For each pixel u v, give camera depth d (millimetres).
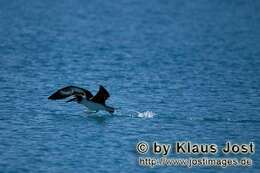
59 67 142000
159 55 161125
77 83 128625
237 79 134250
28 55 155000
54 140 97375
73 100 102750
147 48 172250
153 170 89625
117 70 140625
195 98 118500
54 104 111750
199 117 107875
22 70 137625
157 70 141750
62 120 104500
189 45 178625
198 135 100312
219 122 105875
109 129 101312
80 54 159250
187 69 143375
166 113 109188
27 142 96625
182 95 120375
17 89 121562
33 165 89938
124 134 99750
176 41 186000
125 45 176500
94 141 97188
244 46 177625
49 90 122312
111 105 112438
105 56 158000
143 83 128625
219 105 114812
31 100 114562
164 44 179750
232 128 103438
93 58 154500
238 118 108062
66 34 192125
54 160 91500
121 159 92250
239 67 147000
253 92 123750
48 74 134875
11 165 89688
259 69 145125
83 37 188000
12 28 198000
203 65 148375
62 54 158000
